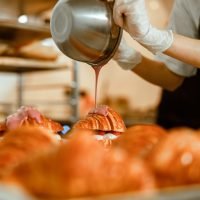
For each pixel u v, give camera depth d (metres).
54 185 0.32
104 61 0.94
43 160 0.34
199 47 1.10
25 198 0.29
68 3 0.90
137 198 0.30
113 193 0.33
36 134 0.46
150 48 1.06
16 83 3.23
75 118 2.69
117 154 0.36
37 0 2.22
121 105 3.52
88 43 0.89
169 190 0.33
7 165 0.39
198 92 1.67
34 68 2.78
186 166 0.38
